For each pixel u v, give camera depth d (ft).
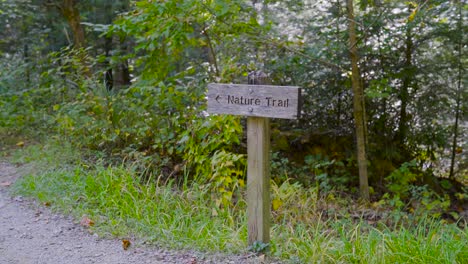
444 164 28.84
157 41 20.79
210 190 16.75
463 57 25.02
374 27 22.68
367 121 26.84
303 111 27.02
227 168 16.19
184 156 18.19
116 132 20.17
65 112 22.54
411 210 20.27
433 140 26.66
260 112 11.15
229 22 20.89
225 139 16.76
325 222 15.72
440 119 26.40
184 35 20.52
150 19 19.92
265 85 11.05
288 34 25.77
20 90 26.08
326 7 23.66
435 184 26.35
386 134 26.86
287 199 17.74
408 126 26.63
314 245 12.04
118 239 13.02
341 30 23.59
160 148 19.98
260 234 12.00
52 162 18.88
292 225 15.06
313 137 26.84
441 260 10.96
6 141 23.57
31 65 28.09
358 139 22.77
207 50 28.73
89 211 14.66
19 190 16.57
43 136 23.58
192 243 12.64
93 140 20.63
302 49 23.73
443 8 21.58
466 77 25.29
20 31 33.86
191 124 18.53
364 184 22.70
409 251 11.40
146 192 15.85
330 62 23.79
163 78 23.34
